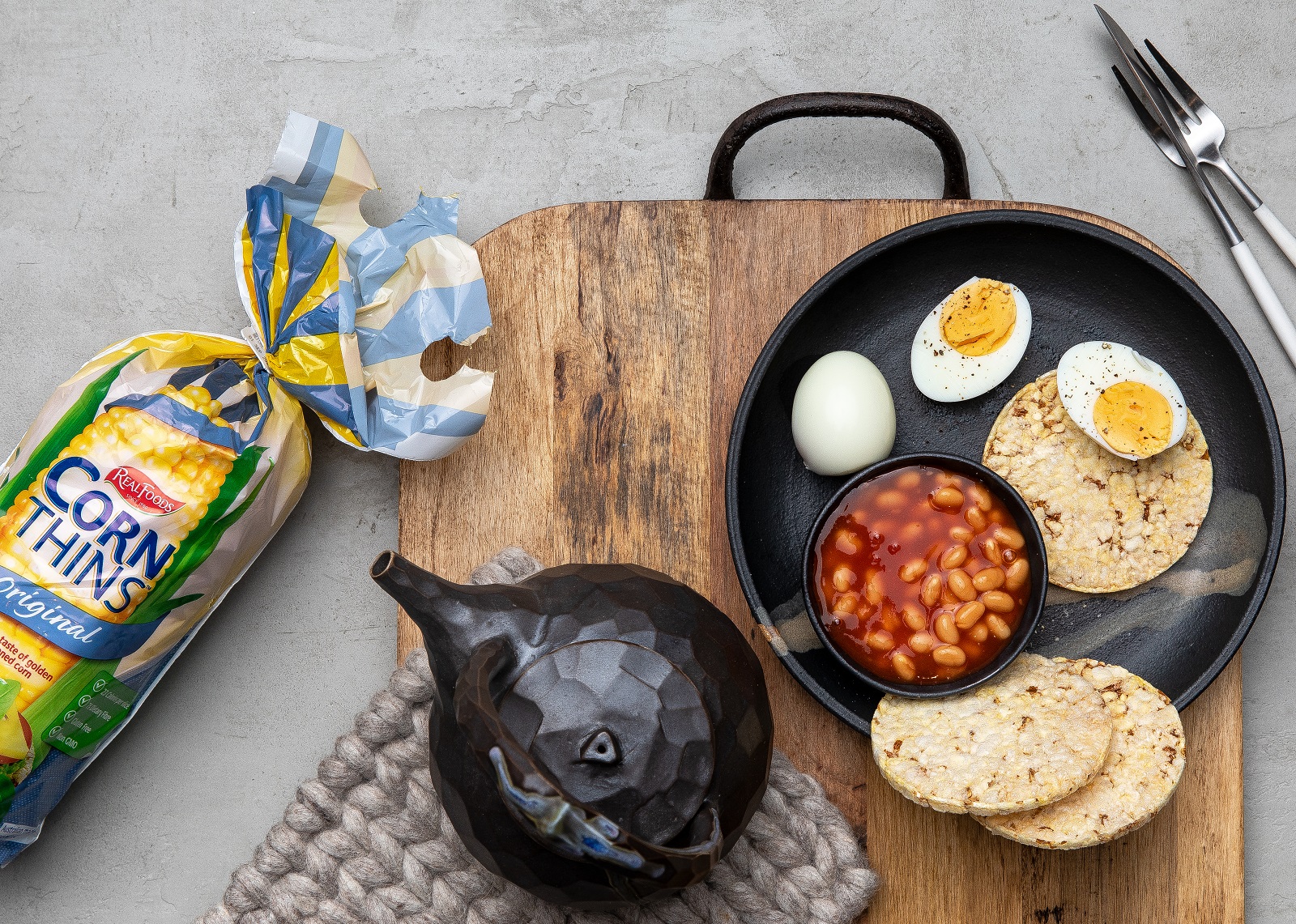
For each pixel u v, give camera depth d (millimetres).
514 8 1368
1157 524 1129
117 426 1138
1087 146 1341
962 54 1355
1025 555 1093
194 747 1310
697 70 1361
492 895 1095
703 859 768
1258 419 1103
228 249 1361
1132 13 1357
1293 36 1350
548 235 1213
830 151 1347
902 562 1096
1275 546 1059
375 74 1366
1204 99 1354
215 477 1147
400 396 1181
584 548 1192
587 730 824
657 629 890
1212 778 1118
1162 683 1122
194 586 1178
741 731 895
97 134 1365
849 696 1130
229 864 1303
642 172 1358
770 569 1161
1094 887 1114
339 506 1317
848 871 1084
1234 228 1286
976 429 1179
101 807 1303
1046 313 1181
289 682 1312
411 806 1108
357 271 1188
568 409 1205
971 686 1041
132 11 1369
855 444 1101
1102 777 1031
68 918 1294
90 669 1139
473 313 1169
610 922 1088
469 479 1203
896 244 1115
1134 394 1115
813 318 1167
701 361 1204
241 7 1368
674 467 1197
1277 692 1262
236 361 1195
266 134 1368
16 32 1366
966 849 1125
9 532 1127
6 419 1353
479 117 1366
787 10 1358
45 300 1357
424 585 822
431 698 1131
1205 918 1105
